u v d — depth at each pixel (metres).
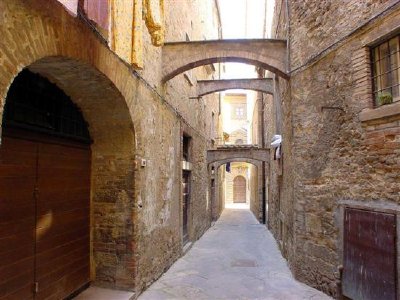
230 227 16.06
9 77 2.57
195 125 11.90
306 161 6.50
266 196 16.56
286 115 8.06
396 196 4.51
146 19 5.29
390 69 4.83
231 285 6.34
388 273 4.52
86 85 4.48
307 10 6.51
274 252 9.66
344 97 5.52
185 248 9.51
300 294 5.86
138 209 5.48
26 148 4.04
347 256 5.36
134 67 5.09
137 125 5.45
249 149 15.46
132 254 5.35
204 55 7.22
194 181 11.46
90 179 5.52
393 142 4.59
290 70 7.06
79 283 5.16
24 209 3.97
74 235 5.04
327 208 5.91
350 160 5.39
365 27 5.06
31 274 4.07
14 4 2.60
